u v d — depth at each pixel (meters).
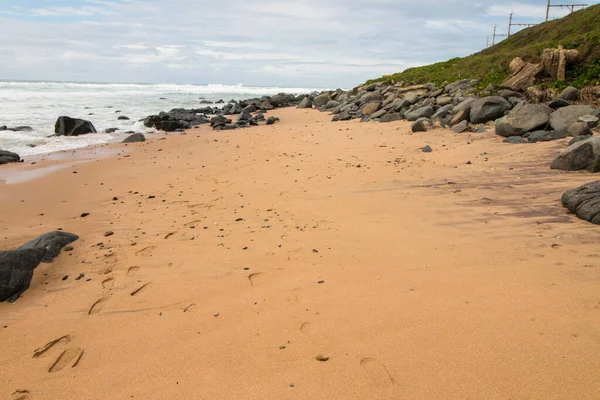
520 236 5.16
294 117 24.52
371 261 4.82
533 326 3.29
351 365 3.04
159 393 2.92
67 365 3.34
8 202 8.02
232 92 72.81
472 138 12.47
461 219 6.01
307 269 4.76
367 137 14.40
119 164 11.79
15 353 3.54
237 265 4.99
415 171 9.41
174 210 7.43
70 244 5.80
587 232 5.09
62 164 11.82
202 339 3.55
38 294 4.55
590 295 3.63
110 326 3.87
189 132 19.47
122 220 6.92
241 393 2.85
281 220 6.57
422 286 4.12
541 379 2.74
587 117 11.17
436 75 23.73
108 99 39.31
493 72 19.38
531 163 9.11
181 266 5.05
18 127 19.06
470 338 3.22
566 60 15.66
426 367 2.95
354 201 7.32
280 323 3.70
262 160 11.66
